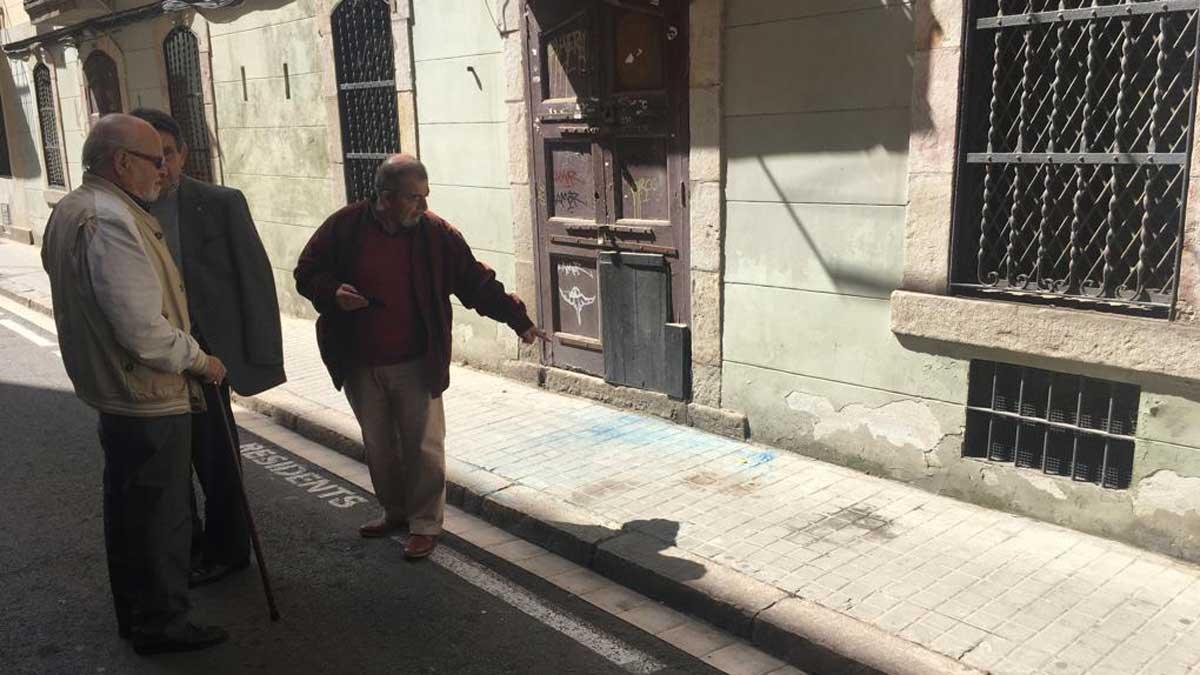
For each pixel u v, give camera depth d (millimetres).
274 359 3822
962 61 4070
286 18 8656
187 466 3355
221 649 3445
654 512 4410
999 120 4117
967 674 3029
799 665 3316
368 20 7777
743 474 4848
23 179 16062
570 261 6289
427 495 4203
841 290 4723
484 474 4973
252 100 9445
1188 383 3643
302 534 4508
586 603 3793
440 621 3648
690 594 3678
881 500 4461
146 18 11023
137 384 3137
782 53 4727
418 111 7371
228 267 3699
